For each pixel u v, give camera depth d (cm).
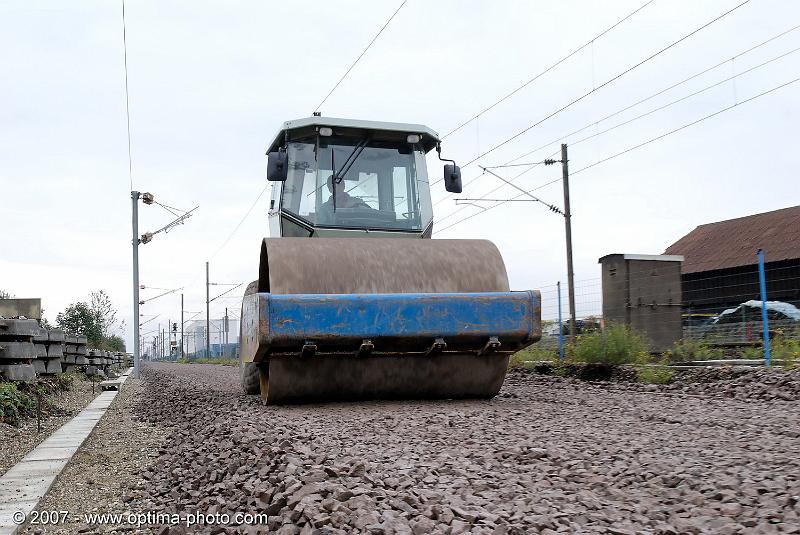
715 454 511
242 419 699
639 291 1560
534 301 778
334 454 504
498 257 833
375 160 947
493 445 555
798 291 2630
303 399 807
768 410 761
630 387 1112
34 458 682
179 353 10400
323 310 729
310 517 354
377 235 923
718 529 332
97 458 714
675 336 1571
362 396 825
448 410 750
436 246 831
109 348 3659
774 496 383
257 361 770
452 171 970
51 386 1424
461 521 333
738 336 1677
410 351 774
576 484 434
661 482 432
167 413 1084
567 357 1599
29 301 1600
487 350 784
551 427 652
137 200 2680
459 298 762
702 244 3259
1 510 483
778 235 2917
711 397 941
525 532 325
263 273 843
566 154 2239
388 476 438
